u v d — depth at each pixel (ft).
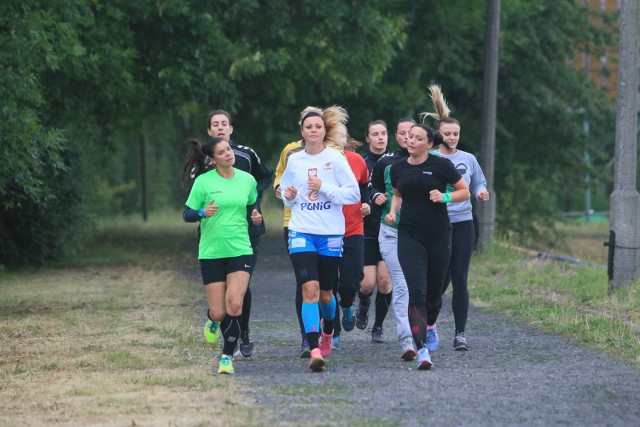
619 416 57.82
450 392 64.08
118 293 121.49
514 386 65.72
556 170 214.28
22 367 73.87
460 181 72.79
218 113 79.30
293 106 194.18
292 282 132.77
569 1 209.97
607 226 265.13
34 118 107.24
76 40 132.98
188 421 56.18
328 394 63.62
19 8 108.58
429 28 192.54
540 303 102.83
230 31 170.81
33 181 107.24
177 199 302.66
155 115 204.44
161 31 162.91
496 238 163.22
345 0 166.20
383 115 194.80
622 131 105.91
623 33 106.52
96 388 65.16
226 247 70.95
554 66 209.46
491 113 163.73
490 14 164.35
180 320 96.89
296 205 73.41
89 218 169.89
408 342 75.51
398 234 73.82
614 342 79.71
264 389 65.10
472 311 101.71
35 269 152.56
